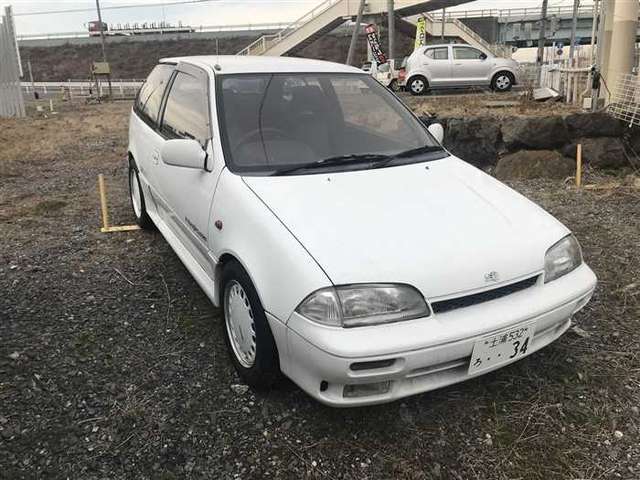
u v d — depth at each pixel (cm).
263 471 237
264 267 255
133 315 367
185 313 369
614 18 918
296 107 357
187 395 285
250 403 278
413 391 243
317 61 415
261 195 285
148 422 265
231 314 296
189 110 379
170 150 323
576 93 1049
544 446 251
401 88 1706
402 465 239
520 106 988
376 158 337
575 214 561
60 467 238
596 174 718
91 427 262
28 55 7012
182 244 394
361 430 260
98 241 507
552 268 274
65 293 400
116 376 301
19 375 301
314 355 231
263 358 265
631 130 738
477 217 281
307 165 320
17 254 476
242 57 423
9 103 1688
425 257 246
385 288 235
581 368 305
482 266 251
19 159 925
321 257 242
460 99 1241
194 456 245
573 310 279
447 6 2794
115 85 3756
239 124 334
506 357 255
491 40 5059
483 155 791
